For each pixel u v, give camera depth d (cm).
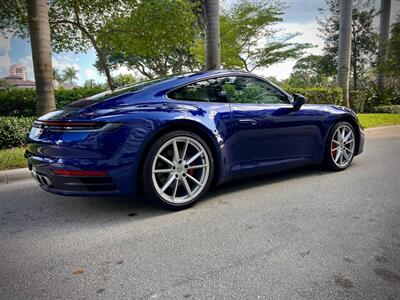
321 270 186
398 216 265
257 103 338
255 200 311
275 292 167
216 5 723
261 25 1733
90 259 206
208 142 300
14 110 910
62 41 969
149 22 927
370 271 184
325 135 389
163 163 282
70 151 250
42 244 230
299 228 245
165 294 167
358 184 356
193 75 315
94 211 294
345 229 241
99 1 880
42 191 362
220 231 243
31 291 173
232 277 181
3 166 432
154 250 216
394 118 1088
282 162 354
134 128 259
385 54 1579
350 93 1384
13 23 720
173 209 287
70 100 1049
